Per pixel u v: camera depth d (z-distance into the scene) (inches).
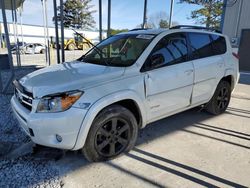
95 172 110.7
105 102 108.3
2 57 419.5
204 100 169.9
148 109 128.7
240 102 236.1
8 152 126.0
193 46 156.7
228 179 107.6
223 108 192.9
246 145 140.3
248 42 459.2
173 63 140.6
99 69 123.4
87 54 160.4
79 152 126.4
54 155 122.3
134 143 128.8
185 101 151.4
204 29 176.7
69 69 128.3
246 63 468.8
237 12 461.4
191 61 151.8
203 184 103.7
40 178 105.0
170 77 135.6
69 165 115.6
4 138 141.8
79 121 102.9
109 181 104.6
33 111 104.3
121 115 117.6
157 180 105.9
